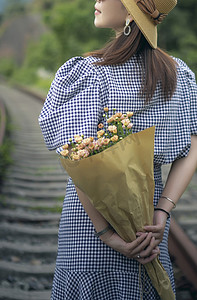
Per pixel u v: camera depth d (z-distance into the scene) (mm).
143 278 1563
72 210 1590
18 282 3094
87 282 1534
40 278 3188
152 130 1419
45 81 31031
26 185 5445
